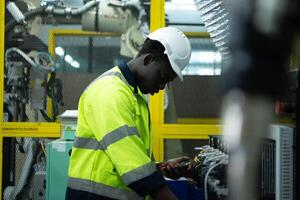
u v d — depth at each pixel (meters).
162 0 2.73
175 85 2.77
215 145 1.67
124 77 1.52
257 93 0.35
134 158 1.35
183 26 2.76
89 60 2.78
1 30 2.68
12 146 2.71
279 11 0.34
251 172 0.35
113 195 1.45
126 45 2.76
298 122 0.92
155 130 2.74
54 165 2.10
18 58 2.72
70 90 2.77
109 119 1.37
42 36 2.74
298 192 0.98
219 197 1.16
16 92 2.71
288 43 0.34
